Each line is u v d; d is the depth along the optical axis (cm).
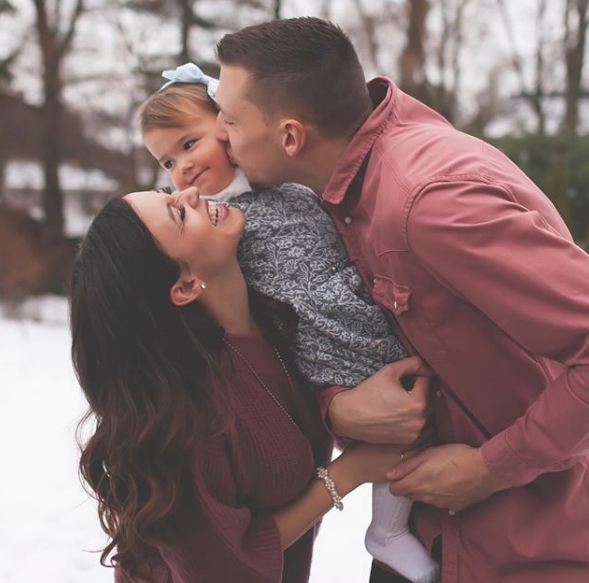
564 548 183
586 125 1869
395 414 181
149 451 180
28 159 2100
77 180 2506
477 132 1391
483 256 158
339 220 188
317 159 185
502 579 187
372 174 179
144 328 177
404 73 1489
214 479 186
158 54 1998
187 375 179
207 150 202
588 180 1186
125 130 2155
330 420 190
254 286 190
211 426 180
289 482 193
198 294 180
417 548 201
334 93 179
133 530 182
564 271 157
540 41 1909
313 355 186
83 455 190
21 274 1479
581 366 158
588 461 190
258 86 180
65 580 431
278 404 192
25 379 898
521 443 170
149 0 1964
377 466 194
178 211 179
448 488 180
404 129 181
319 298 184
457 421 185
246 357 189
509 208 160
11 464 601
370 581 219
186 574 189
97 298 178
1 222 1609
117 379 180
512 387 177
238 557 185
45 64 2019
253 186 203
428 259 165
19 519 503
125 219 178
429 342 178
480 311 172
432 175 165
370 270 186
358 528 475
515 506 183
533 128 1808
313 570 423
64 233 1988
